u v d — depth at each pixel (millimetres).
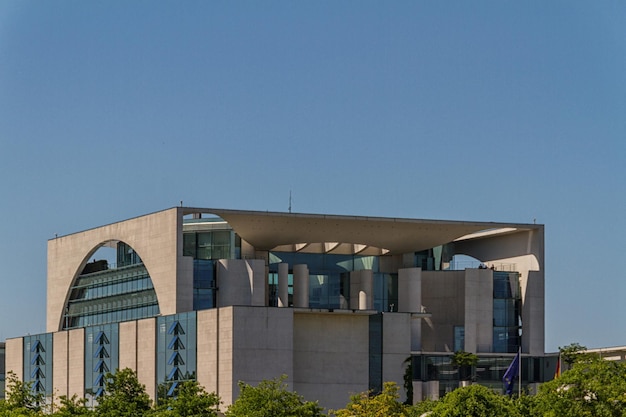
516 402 124438
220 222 173750
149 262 175125
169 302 170375
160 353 169500
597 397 118688
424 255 186625
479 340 180750
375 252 187125
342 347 167375
